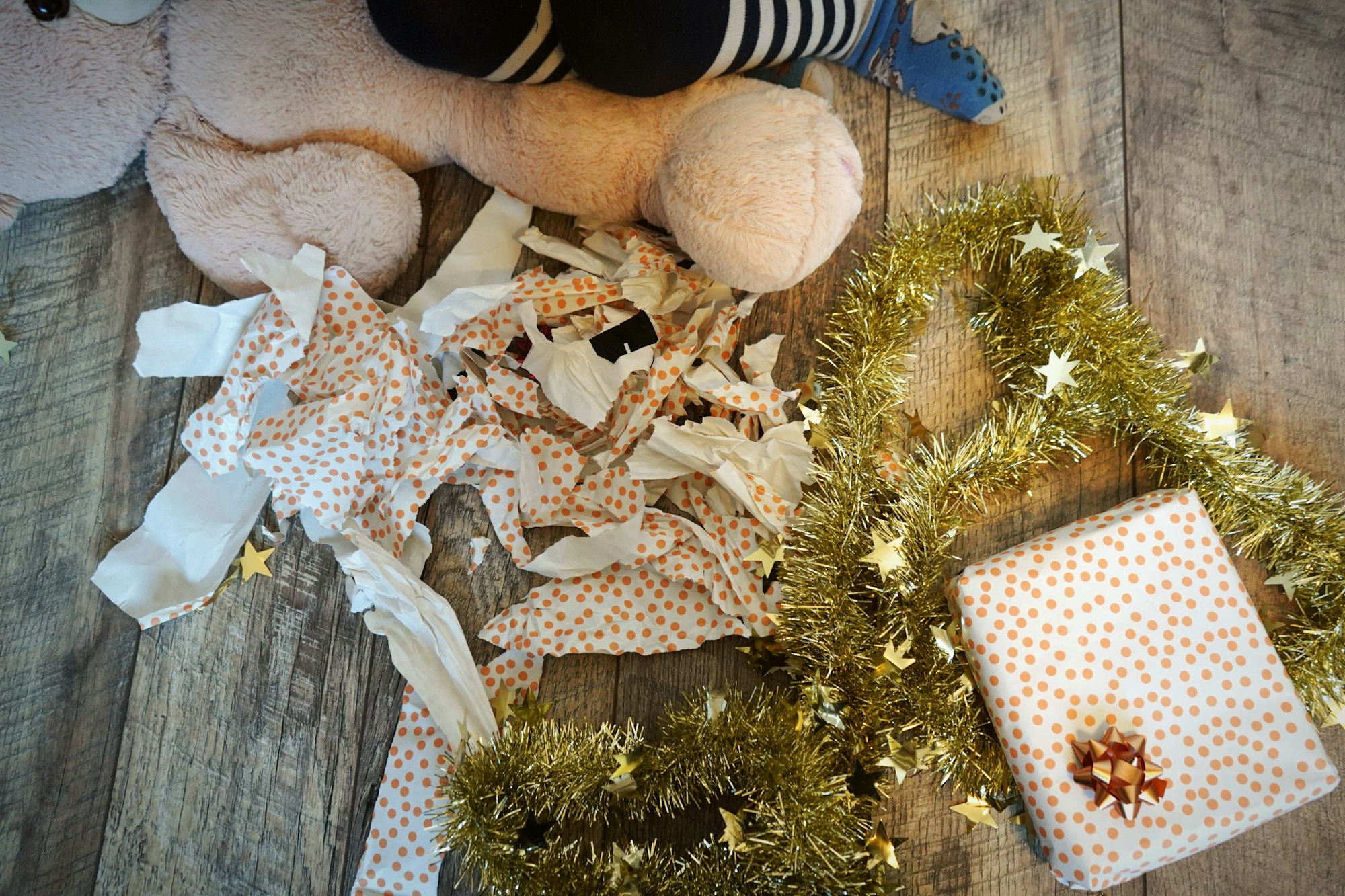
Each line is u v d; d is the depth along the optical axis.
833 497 0.89
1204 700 0.84
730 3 0.82
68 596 0.96
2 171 0.92
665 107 0.90
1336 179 1.01
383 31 0.84
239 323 0.92
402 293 1.00
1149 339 0.96
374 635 0.95
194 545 0.95
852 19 0.93
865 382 0.91
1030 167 1.01
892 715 0.88
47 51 0.88
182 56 0.91
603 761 0.84
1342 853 0.92
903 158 1.01
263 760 0.94
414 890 0.89
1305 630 0.91
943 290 1.00
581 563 0.91
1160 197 1.01
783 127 0.85
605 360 0.89
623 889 0.80
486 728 0.88
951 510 0.96
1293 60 1.02
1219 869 0.92
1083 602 0.85
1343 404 0.98
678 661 0.95
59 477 0.97
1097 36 1.03
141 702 0.95
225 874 0.93
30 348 0.98
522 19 0.82
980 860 0.92
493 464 0.94
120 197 1.00
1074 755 0.83
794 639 0.87
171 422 0.98
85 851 0.93
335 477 0.90
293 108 0.92
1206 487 0.93
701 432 0.91
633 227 0.98
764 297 0.99
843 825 0.82
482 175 0.96
